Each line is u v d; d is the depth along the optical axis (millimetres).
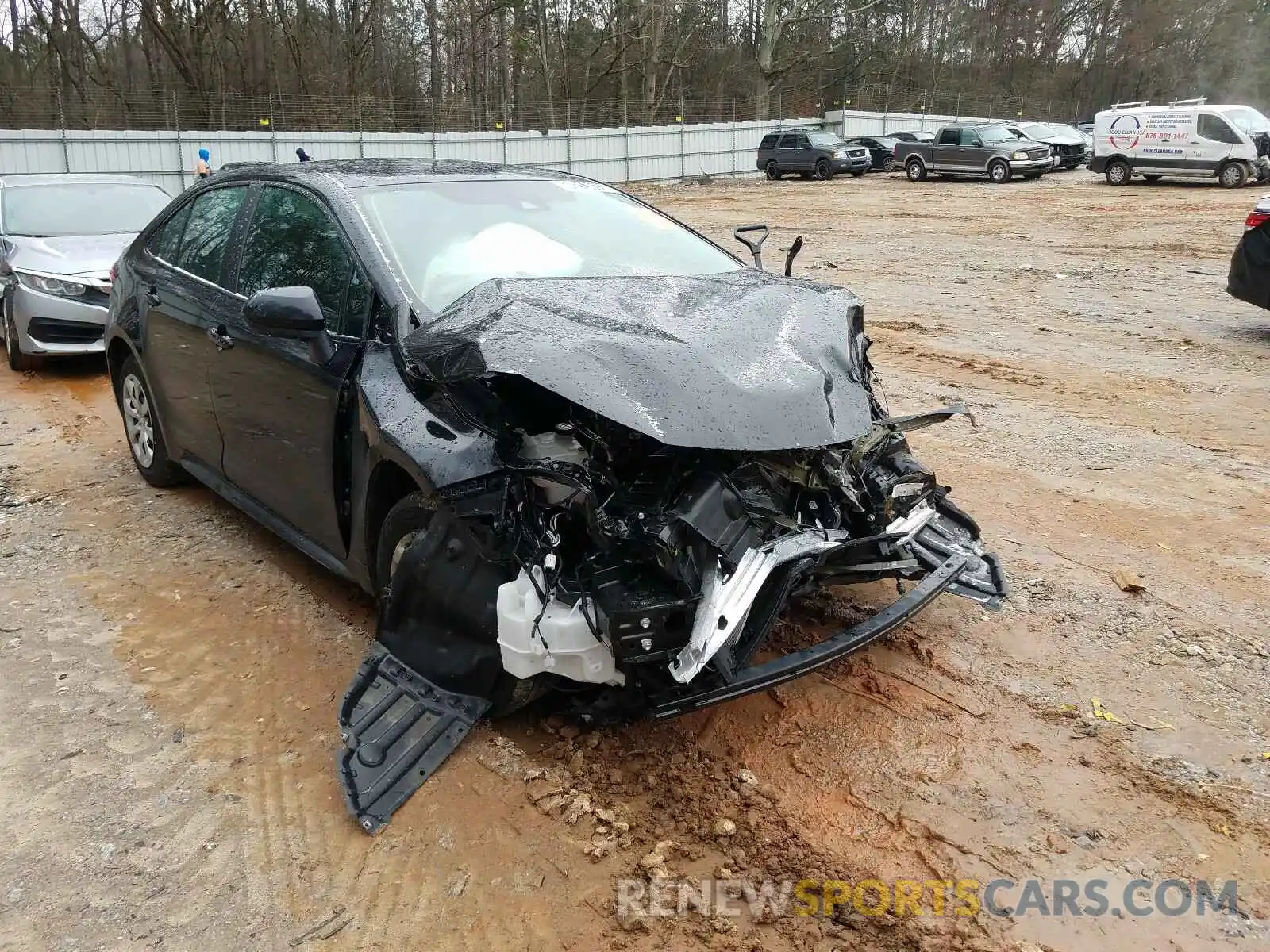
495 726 3443
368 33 41906
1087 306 11344
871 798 3107
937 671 3801
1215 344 9227
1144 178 26406
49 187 10008
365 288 3766
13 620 4285
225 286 4672
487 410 3186
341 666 3904
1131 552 4848
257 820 3053
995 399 7633
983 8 61406
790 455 3168
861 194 27203
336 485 3836
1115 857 2859
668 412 2877
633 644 2820
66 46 39250
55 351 8727
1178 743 3363
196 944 2602
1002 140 29359
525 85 50688
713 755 3314
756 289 3715
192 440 5137
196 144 29484
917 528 3471
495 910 2691
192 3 38844
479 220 4195
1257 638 4027
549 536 2945
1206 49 60625
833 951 2539
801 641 3947
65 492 5871
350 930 2641
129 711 3623
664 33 48781
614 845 2910
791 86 54312
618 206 4742
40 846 2955
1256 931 2598
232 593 4527
